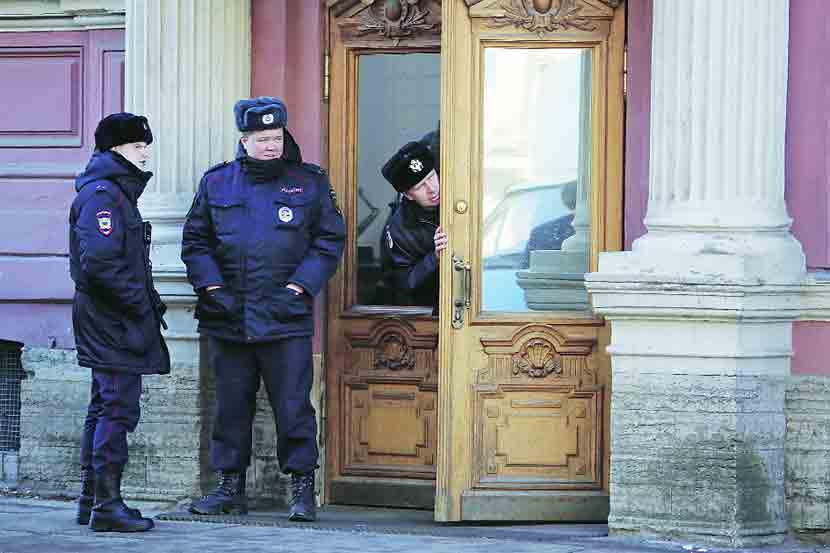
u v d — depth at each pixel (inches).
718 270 839.1
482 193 938.1
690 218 856.3
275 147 901.8
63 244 1040.8
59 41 1047.0
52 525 906.1
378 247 985.5
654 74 875.4
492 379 935.0
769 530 857.5
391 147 982.4
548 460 935.0
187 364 962.7
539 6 931.3
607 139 930.7
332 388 985.5
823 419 863.7
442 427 928.9
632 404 862.5
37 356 1039.6
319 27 972.6
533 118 939.3
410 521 937.5
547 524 929.5
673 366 854.5
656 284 845.8
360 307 986.7
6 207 1053.2
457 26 931.3
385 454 979.3
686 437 852.6
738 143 853.8
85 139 1044.5
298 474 919.0
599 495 931.3
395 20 971.3
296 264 910.4
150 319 874.8
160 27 967.0
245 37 977.5
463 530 898.7
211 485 979.3
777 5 855.1
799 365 868.6
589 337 932.0
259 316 902.4
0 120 1057.5
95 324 863.1
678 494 855.1
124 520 876.0
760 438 854.5
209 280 908.0
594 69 933.8
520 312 937.5
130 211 861.2
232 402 925.2
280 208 906.7
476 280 935.0
